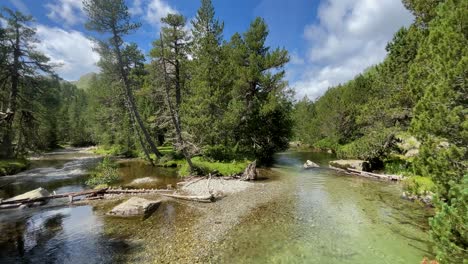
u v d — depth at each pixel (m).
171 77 32.50
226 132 26.84
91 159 36.62
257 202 14.38
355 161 25.92
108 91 38.47
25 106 28.59
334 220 11.47
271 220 11.58
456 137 8.39
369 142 22.03
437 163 8.52
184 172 22.00
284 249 8.82
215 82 26.86
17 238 9.84
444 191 8.38
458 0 9.96
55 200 14.88
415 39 18.88
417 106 9.66
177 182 19.48
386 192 15.94
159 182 19.53
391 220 11.27
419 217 11.48
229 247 8.99
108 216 12.20
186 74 32.19
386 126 21.69
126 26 26.27
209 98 24.92
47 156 41.56
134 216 12.21
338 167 26.23
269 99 28.42
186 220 11.66
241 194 16.11
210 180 19.89
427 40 11.91
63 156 41.75
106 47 26.30
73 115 67.69
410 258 8.07
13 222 11.46
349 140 41.28
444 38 9.08
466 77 8.04
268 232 10.26
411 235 9.71
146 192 16.58
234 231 10.37
